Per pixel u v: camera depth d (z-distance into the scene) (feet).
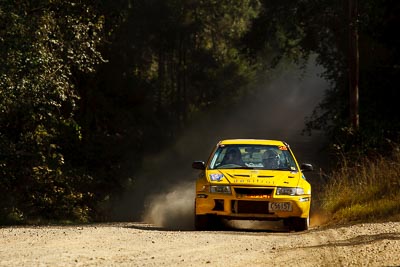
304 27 391.45
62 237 97.40
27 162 259.19
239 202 120.16
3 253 80.18
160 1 595.47
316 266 71.67
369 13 303.48
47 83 210.18
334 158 256.52
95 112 396.57
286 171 128.67
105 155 359.66
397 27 312.29
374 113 315.17
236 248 88.12
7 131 258.98
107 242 92.58
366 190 152.66
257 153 133.08
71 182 295.69
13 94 201.57
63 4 217.77
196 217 123.75
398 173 153.48
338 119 344.28
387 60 327.88
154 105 576.20
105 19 272.31
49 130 285.23
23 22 193.88
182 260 76.84
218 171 126.82
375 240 92.79
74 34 218.18
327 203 157.58
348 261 74.84
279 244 92.73
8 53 191.93
